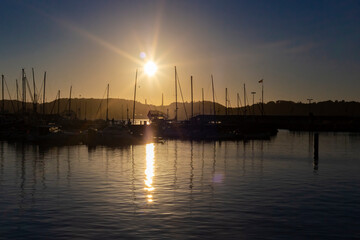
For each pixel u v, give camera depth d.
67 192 27.86
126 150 63.62
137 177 34.69
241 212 22.73
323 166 44.28
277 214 22.39
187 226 20.00
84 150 62.53
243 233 19.03
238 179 34.19
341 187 30.72
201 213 22.42
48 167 41.19
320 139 103.50
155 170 39.41
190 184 31.50
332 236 18.81
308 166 44.22
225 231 19.28
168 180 33.31
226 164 45.19
